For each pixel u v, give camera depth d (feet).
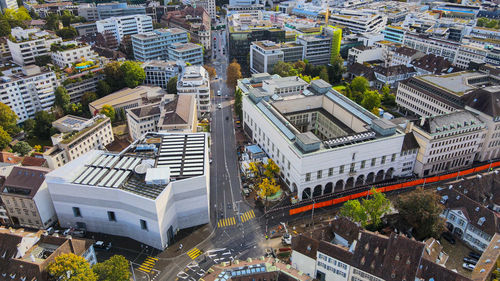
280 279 365.40
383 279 369.91
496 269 385.09
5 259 396.57
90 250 432.25
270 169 602.03
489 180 521.65
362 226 462.60
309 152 540.52
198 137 588.09
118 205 473.67
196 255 465.47
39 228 517.96
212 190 594.65
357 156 570.05
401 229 478.18
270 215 538.47
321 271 414.62
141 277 432.25
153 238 469.98
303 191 572.92
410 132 620.49
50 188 479.82
